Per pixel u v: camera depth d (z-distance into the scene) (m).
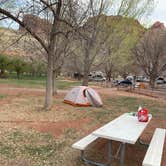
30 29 10.33
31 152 5.71
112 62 23.72
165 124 9.82
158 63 32.00
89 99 13.57
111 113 11.58
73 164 5.23
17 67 43.50
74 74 59.03
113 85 38.91
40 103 13.15
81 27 11.52
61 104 13.38
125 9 18.05
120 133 5.11
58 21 10.65
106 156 5.82
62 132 7.52
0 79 37.38
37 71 48.78
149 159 4.58
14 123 8.24
